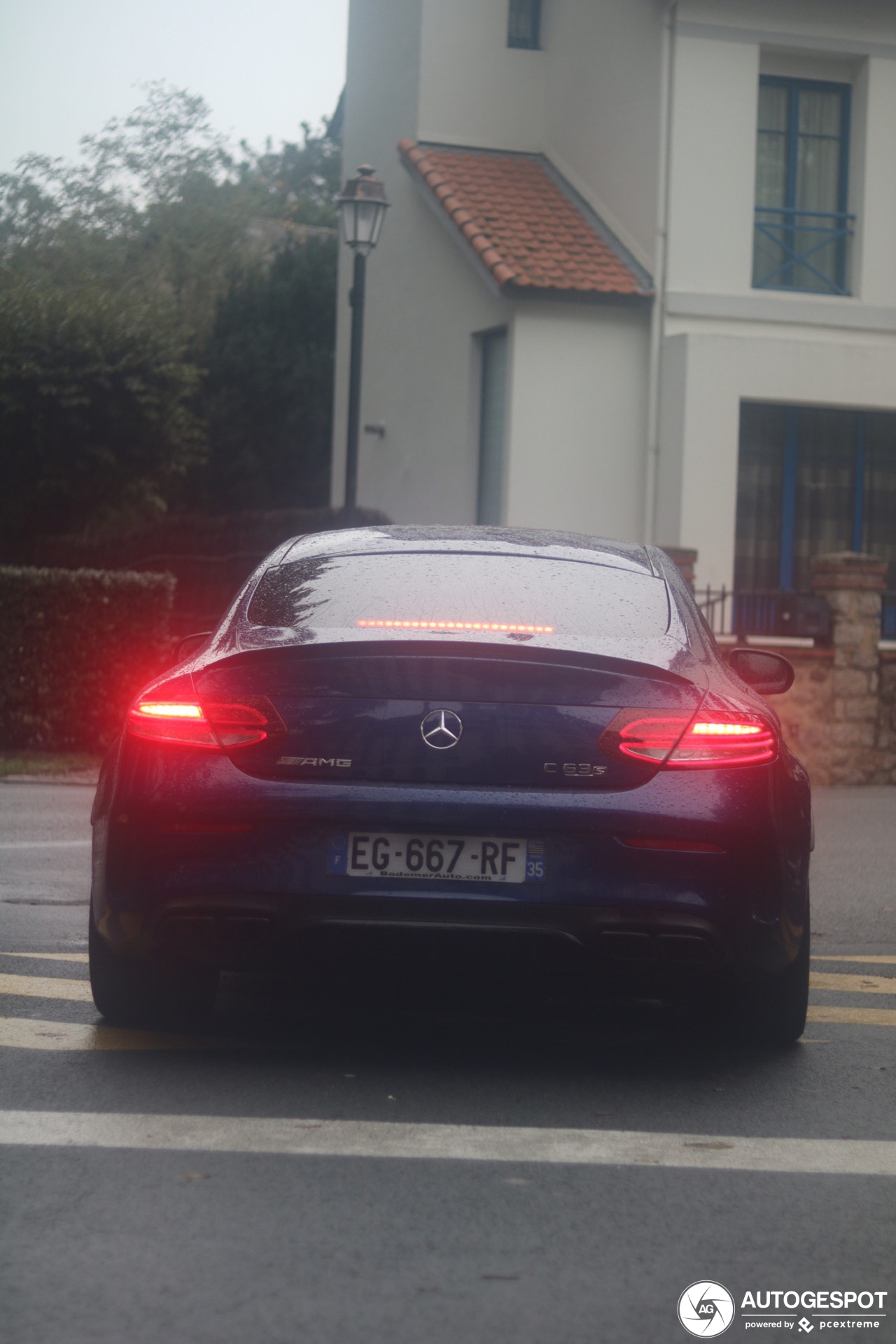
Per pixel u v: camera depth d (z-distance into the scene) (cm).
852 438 1844
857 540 1842
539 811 446
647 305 1797
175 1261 327
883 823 1224
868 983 650
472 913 447
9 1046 499
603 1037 538
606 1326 303
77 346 2241
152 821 457
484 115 2153
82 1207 357
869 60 1842
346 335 2388
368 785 450
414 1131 421
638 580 541
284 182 5822
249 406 3142
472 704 453
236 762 456
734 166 1806
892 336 1861
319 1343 291
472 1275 325
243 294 3247
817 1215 368
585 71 2016
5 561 2338
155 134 4297
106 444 2305
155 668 1482
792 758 534
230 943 457
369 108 2327
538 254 1814
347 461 1546
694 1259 338
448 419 1978
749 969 468
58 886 814
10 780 1315
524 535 584
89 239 4088
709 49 1797
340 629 483
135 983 507
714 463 1741
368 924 449
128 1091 451
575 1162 401
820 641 1577
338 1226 350
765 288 1848
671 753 455
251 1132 416
